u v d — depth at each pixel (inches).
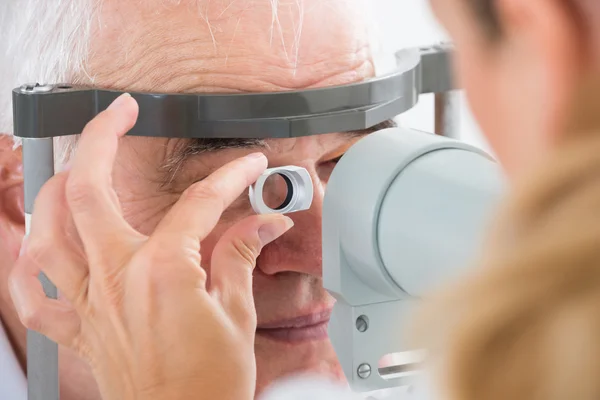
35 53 35.9
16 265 28.8
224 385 25.0
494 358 10.4
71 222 27.3
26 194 30.5
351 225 25.7
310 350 36.6
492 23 13.9
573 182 10.3
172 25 33.5
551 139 11.7
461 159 22.9
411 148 24.1
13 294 28.5
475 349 10.5
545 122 11.9
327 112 31.9
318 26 34.4
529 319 10.2
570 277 10.1
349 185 25.9
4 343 39.8
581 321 9.9
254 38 33.6
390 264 24.1
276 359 36.4
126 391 25.7
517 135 13.0
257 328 36.1
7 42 36.6
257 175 28.0
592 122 10.9
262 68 33.6
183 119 31.4
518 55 13.0
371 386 28.6
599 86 11.0
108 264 25.8
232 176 27.2
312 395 36.8
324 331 36.8
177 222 26.0
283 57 33.8
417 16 41.5
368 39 36.4
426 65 39.0
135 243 26.1
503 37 13.6
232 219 33.4
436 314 11.4
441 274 20.5
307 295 35.9
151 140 33.3
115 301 25.7
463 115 40.4
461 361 10.6
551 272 10.2
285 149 33.5
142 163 33.6
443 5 15.3
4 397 40.1
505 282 10.5
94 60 34.3
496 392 10.3
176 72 33.5
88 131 26.9
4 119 37.0
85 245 26.1
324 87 31.9
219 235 33.5
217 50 33.4
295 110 31.5
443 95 40.1
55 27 35.2
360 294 27.6
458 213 20.7
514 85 13.1
